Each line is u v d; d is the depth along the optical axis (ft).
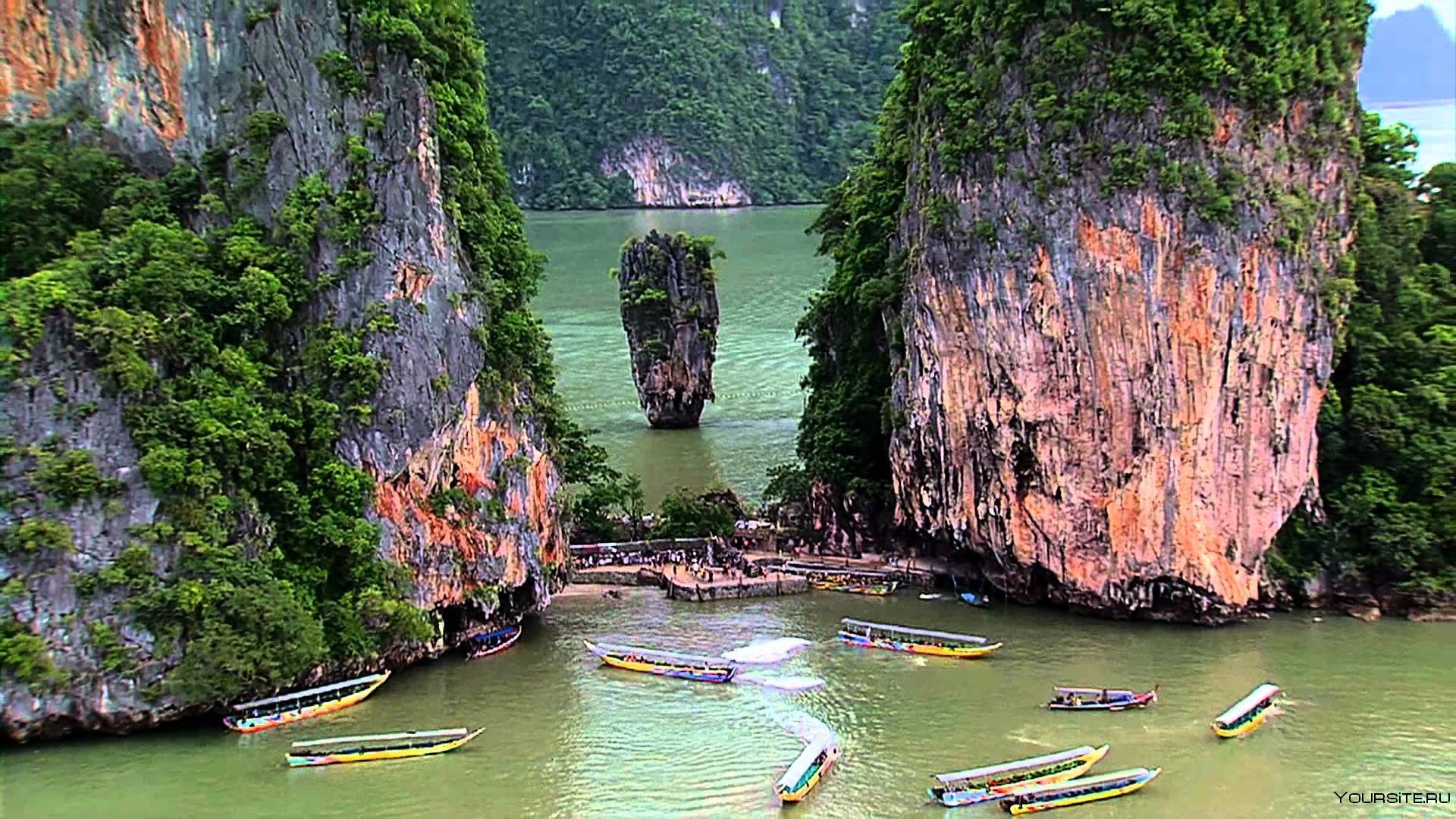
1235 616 214.07
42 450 170.71
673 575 242.58
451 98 208.85
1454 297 239.50
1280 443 214.69
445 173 206.80
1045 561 220.43
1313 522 221.66
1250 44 211.61
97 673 168.55
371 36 201.26
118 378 174.40
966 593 231.50
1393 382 229.04
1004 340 218.59
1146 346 208.64
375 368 193.98
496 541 205.87
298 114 202.08
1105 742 172.65
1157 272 207.62
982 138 219.61
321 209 198.49
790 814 155.12
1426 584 215.31
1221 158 207.92
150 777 162.30
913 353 234.99
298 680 181.88
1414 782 160.86
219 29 204.95
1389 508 218.18
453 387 200.44
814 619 223.30
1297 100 216.33
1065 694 185.16
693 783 163.12
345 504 191.01
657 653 201.36
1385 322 233.55
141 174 207.00
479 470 205.87
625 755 170.81
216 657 171.83
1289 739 172.45
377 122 198.80
